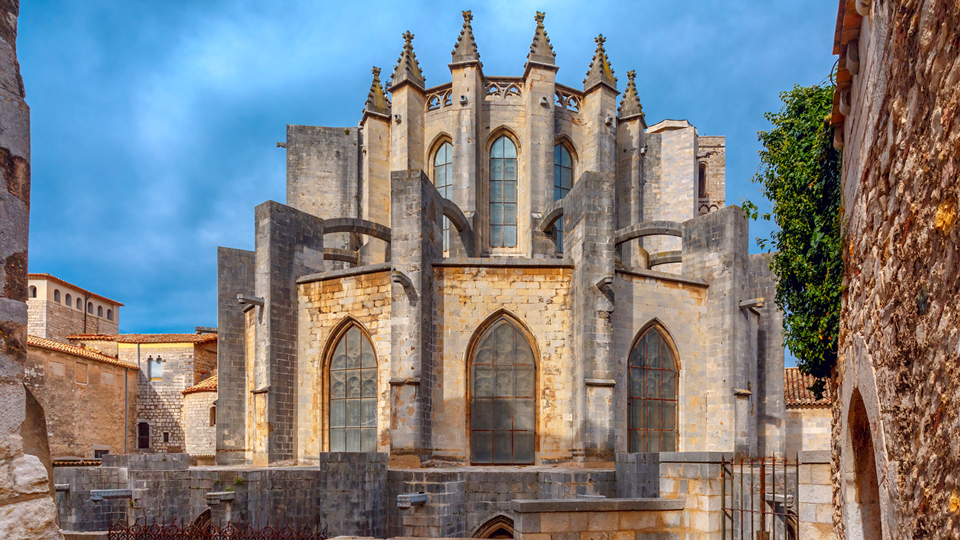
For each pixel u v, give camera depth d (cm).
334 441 2989
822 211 1611
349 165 4184
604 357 2683
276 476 2373
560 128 3950
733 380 2978
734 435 2942
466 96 3753
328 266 3997
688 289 3125
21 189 490
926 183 462
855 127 816
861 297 763
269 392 2927
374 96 4078
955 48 393
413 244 2767
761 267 3503
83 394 4547
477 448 2825
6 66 487
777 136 1950
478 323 2884
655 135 4366
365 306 2958
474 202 3669
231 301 3578
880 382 629
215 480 2383
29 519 464
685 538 1232
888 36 567
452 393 2836
